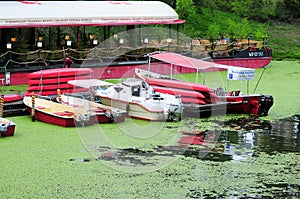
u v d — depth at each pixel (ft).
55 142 53.26
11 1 79.82
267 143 55.67
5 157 49.32
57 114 58.29
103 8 82.69
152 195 42.96
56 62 77.46
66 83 66.03
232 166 49.21
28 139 53.93
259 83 81.15
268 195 43.57
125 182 45.06
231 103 64.23
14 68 72.90
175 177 46.44
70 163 48.49
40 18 75.87
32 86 64.80
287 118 64.80
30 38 81.10
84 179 45.39
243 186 45.11
